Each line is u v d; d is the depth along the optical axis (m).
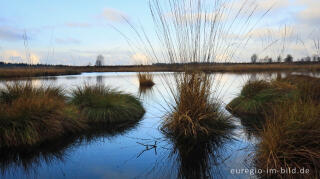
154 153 3.20
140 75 13.72
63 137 3.88
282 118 2.82
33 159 3.02
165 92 10.36
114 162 2.92
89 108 5.13
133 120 5.11
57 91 5.44
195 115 3.82
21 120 3.57
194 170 2.68
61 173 2.62
